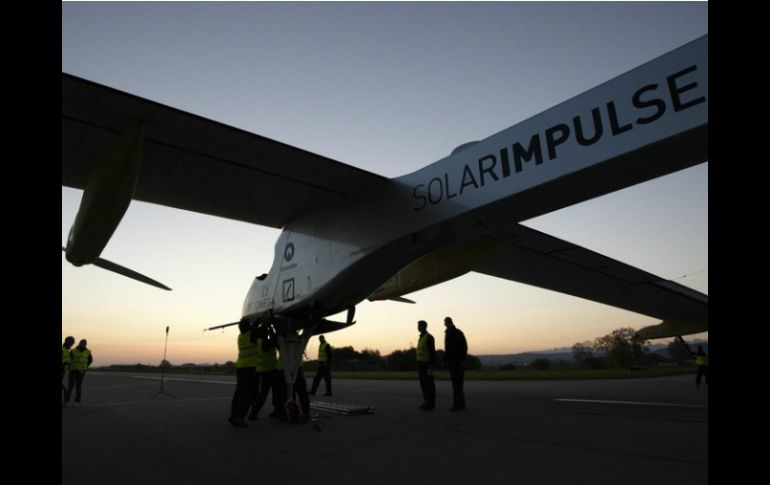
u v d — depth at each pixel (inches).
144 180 245.3
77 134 203.2
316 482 134.1
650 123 152.2
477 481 132.0
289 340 254.1
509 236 307.0
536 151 182.4
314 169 233.8
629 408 278.5
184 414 282.5
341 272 258.4
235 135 202.7
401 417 254.7
